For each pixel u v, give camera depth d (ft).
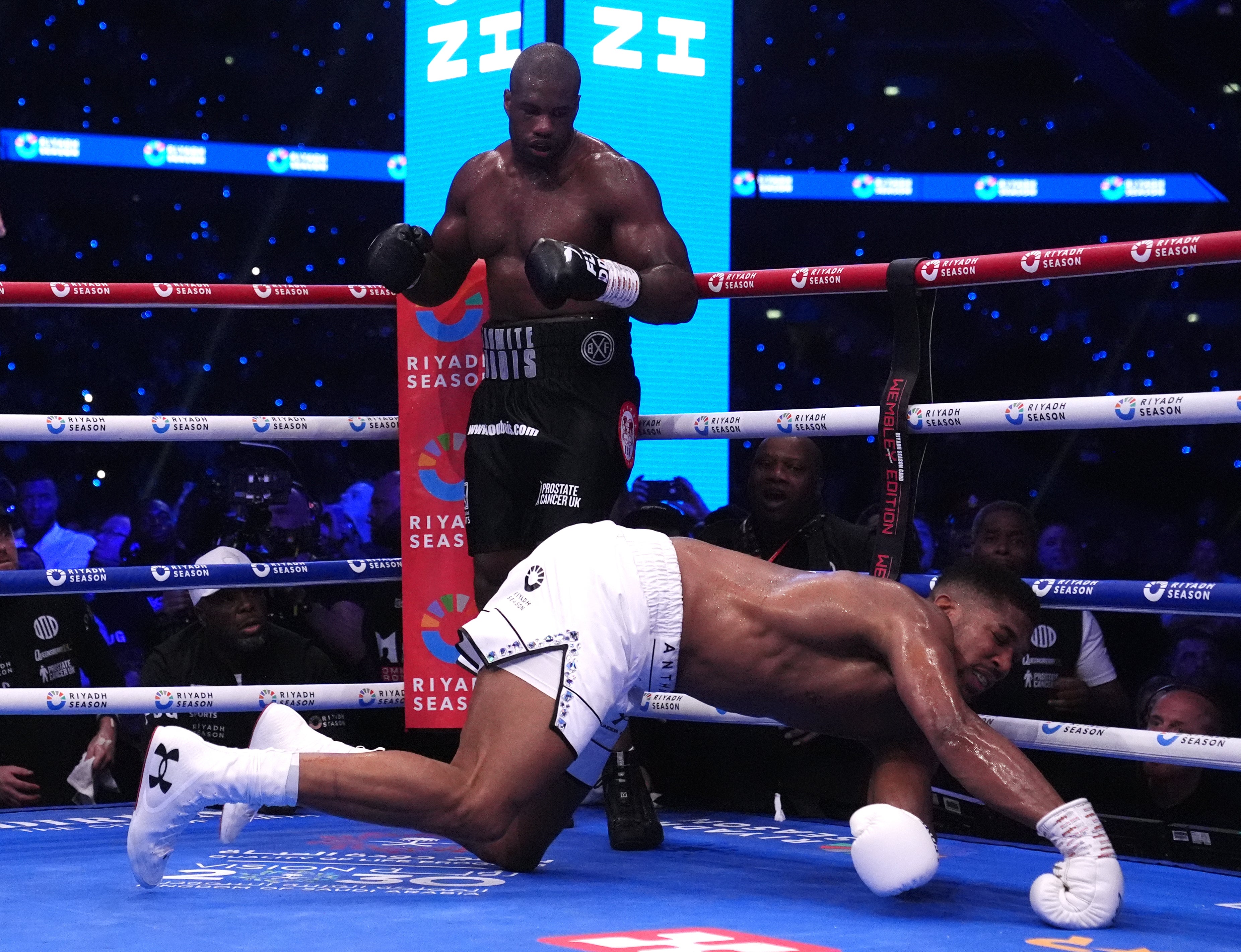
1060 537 18.65
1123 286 37.52
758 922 6.33
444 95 21.61
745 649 7.30
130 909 6.55
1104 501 32.91
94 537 22.74
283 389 37.09
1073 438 33.06
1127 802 10.64
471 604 10.26
